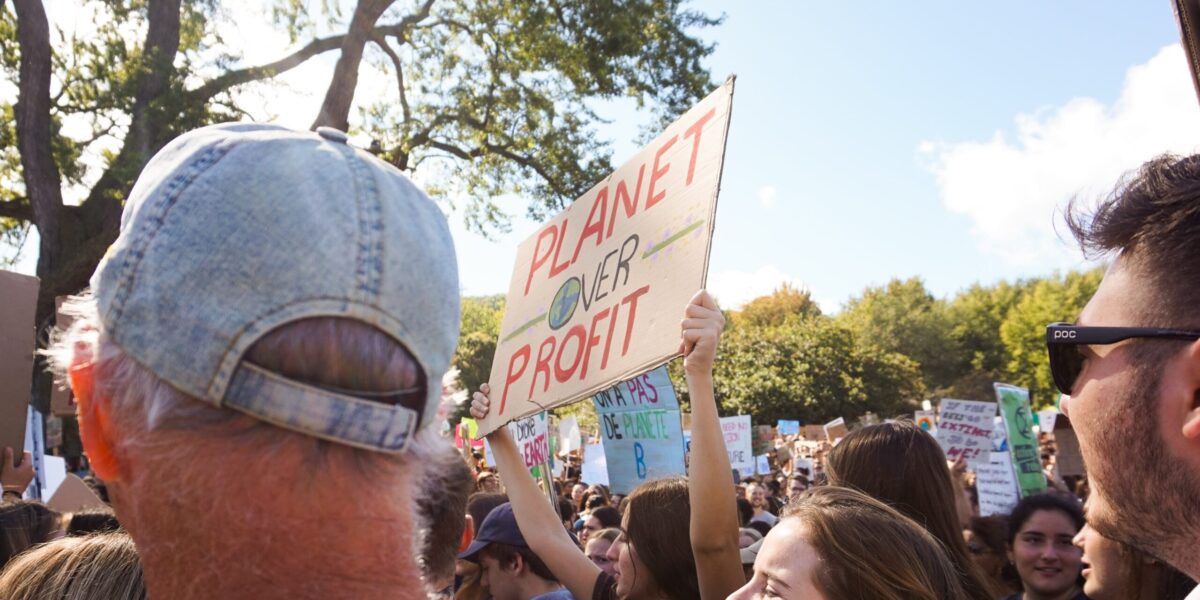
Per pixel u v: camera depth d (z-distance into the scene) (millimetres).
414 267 787
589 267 2549
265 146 784
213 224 738
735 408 41875
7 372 2703
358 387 743
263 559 719
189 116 13188
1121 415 822
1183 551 808
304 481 726
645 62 15797
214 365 719
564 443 14562
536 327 2758
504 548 2963
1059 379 906
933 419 16672
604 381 2303
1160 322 799
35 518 2369
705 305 2041
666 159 2338
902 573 1392
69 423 11695
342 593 728
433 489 906
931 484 2225
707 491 2033
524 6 15102
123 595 1495
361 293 745
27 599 1512
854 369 44312
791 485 9227
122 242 774
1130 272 832
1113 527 858
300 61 14422
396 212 797
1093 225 877
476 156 16422
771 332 46562
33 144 13758
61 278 13500
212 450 722
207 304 726
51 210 13969
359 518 741
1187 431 779
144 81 13266
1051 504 3049
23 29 13586
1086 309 886
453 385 938
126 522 793
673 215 2232
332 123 14305
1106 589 2410
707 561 2055
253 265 729
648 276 2254
